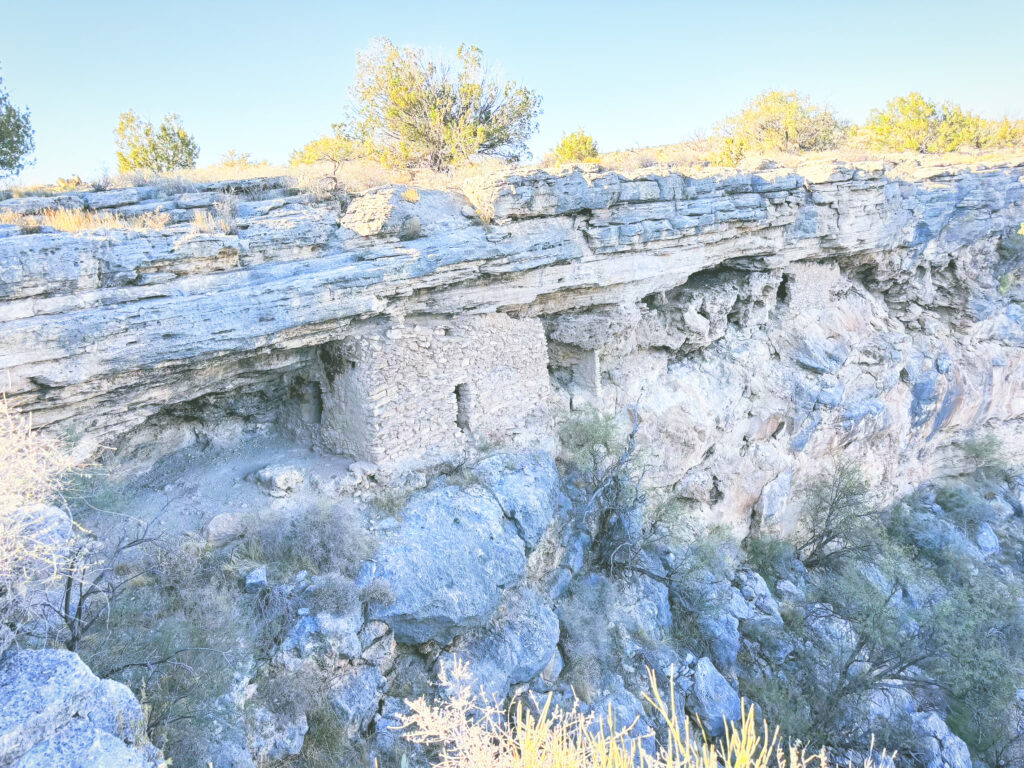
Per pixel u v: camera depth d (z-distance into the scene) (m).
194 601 8.38
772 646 14.42
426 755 8.59
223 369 10.24
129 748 4.47
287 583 9.16
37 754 4.16
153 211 11.03
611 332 15.73
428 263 11.48
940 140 41.03
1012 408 27.64
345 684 8.65
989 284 26.55
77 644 6.76
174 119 24.89
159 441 11.57
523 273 13.33
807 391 19.53
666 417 17.28
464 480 12.11
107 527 9.41
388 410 11.57
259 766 7.50
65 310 7.87
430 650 9.91
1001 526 25.36
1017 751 14.00
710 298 18.20
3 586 5.65
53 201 10.88
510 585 10.86
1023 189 26.28
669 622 13.82
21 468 5.81
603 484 14.06
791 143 33.22
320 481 11.08
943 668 14.61
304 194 12.61
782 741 12.20
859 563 19.52
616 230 14.36
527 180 13.00
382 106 22.75
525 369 14.22
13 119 20.33
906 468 24.70
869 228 20.84
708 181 16.19
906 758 12.88
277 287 9.63
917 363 23.73
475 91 22.14
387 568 9.75
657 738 10.91
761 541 18.80
